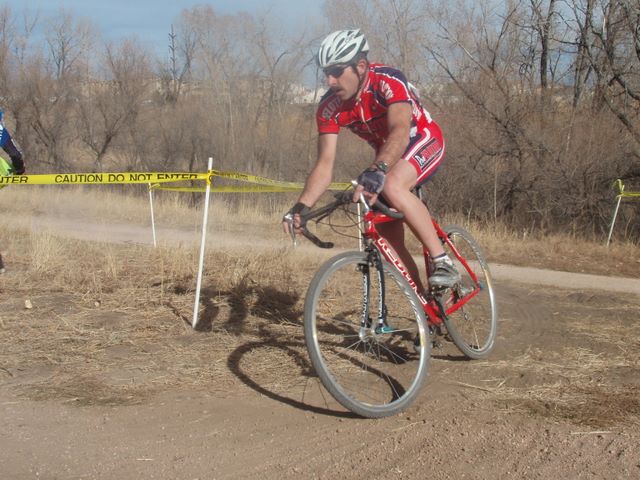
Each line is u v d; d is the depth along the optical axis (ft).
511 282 23.11
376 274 11.31
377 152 12.57
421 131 11.58
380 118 11.62
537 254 30.40
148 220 39.58
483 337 13.82
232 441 9.71
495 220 39.47
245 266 20.48
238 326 15.25
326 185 11.95
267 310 16.55
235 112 61.31
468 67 45.21
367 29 51.01
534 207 40.24
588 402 10.95
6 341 14.07
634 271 27.04
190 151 63.26
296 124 60.39
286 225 10.87
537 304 18.66
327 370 10.07
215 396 11.36
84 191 52.75
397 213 11.57
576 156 39.50
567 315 17.15
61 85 68.80
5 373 12.36
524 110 41.93
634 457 8.97
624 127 40.09
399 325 15.07
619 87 43.01
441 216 40.86
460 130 42.45
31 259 21.90
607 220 37.99
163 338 14.40
